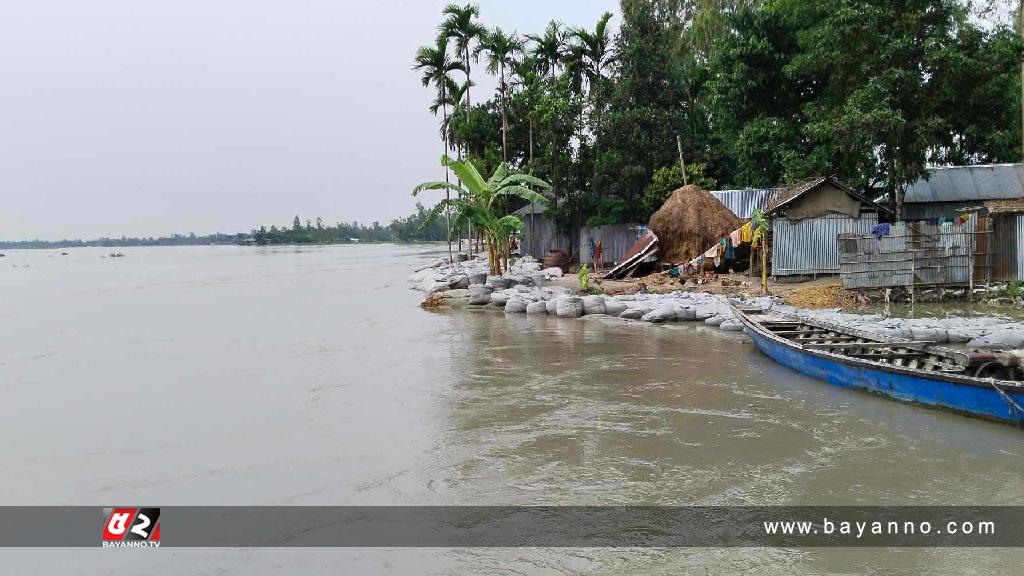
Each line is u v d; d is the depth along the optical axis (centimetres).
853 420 906
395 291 3075
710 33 3750
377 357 1425
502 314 2098
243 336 1772
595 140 3375
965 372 939
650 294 2111
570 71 3766
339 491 699
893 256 1850
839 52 2384
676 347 1468
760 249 2370
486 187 2550
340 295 2930
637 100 3375
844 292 1888
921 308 1775
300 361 1402
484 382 1169
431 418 954
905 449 790
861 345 1141
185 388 1177
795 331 1326
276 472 757
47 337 1825
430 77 3816
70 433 918
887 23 2277
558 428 896
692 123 3494
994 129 2702
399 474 742
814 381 1135
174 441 876
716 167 3341
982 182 2677
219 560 564
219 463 789
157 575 542
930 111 2269
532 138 3706
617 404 1011
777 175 3006
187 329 1938
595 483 706
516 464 765
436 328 1825
